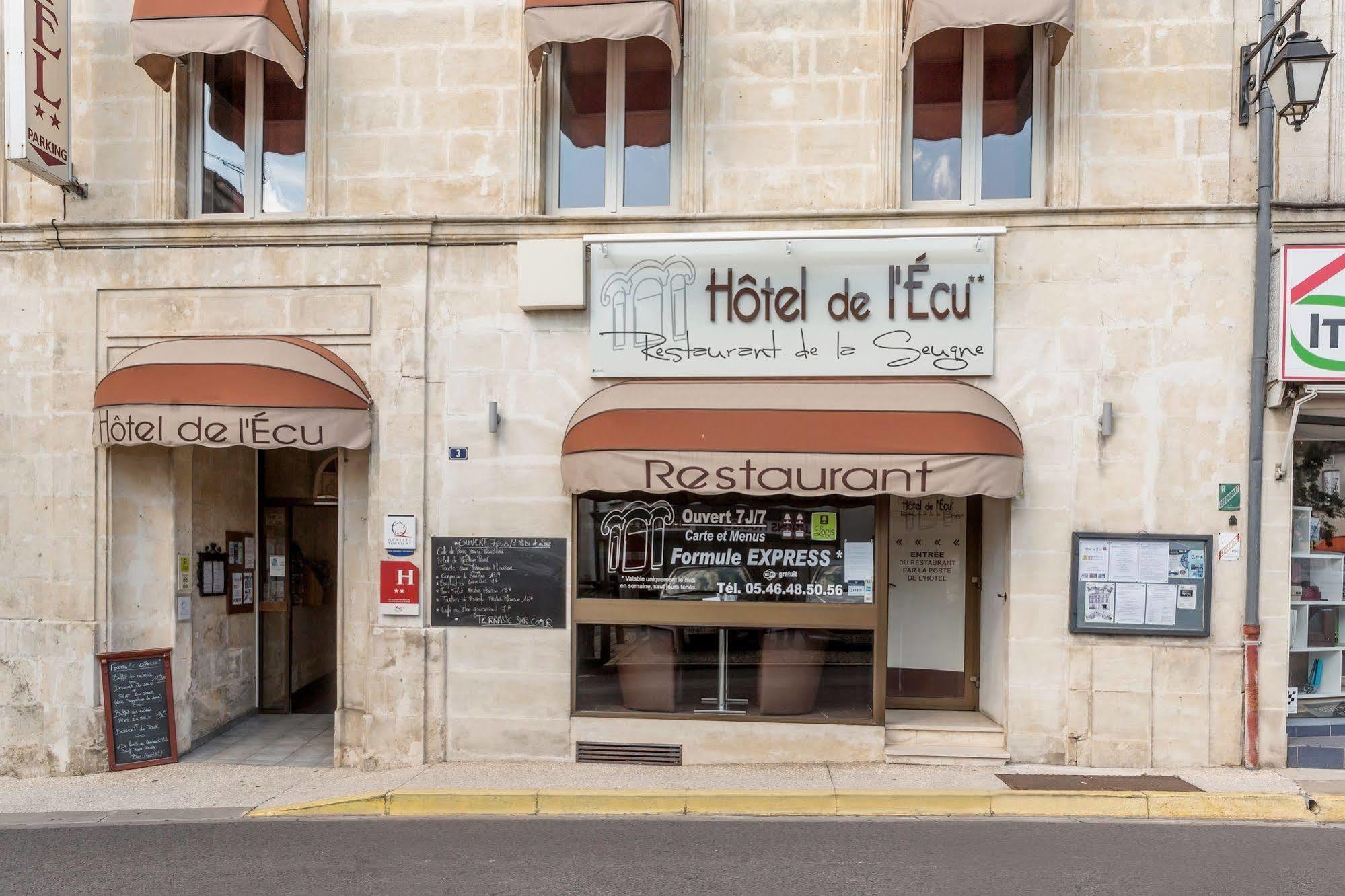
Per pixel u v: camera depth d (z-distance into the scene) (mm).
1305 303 6660
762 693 7254
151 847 5688
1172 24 7070
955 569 8008
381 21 7602
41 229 7621
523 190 7492
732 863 5254
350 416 7098
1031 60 7422
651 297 7309
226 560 8797
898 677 8055
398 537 7375
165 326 7609
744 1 7402
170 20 7008
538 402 7406
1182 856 5328
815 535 7250
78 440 7625
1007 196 7477
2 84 7754
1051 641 7004
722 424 6633
